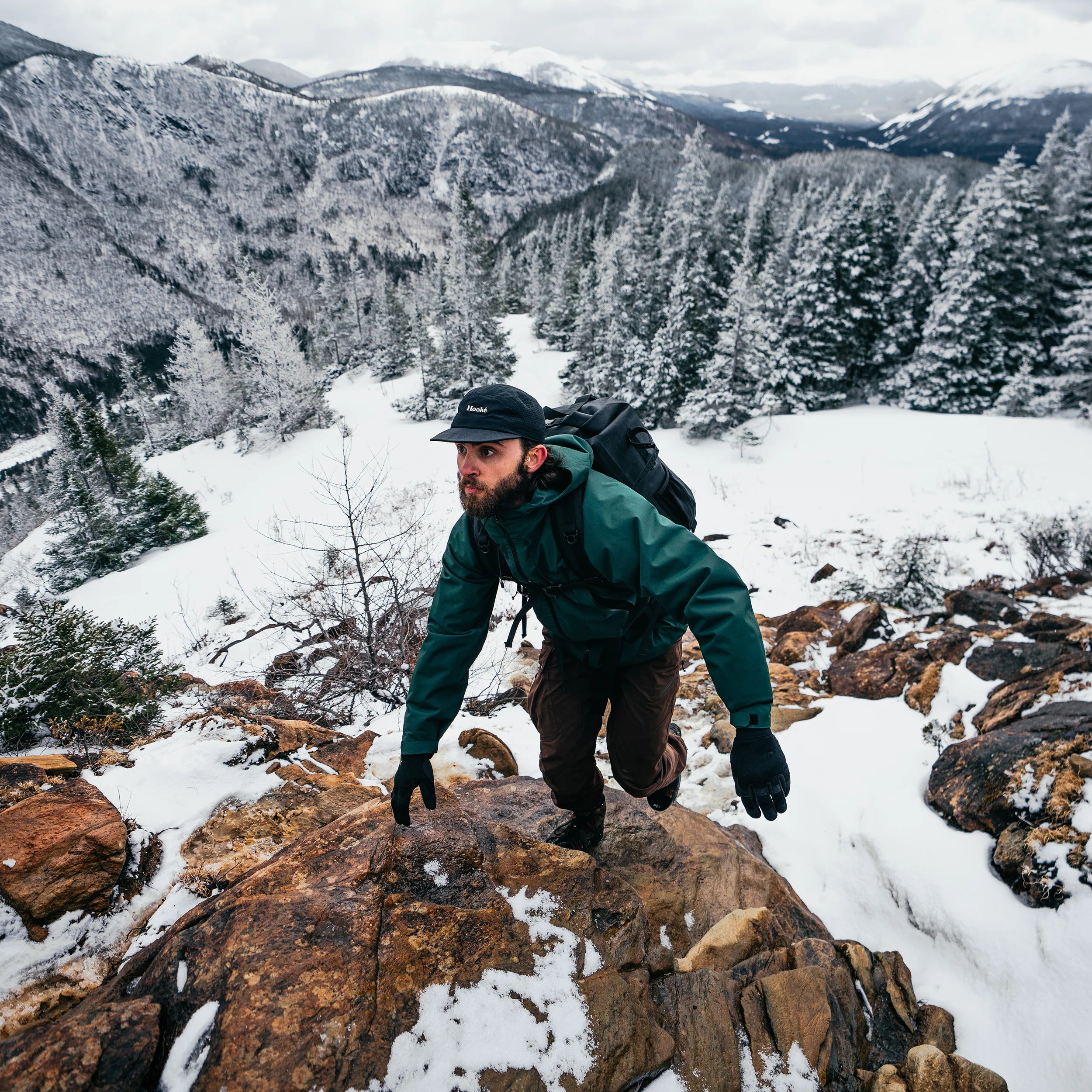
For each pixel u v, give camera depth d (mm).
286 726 3652
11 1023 1817
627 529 1560
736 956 2084
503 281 76625
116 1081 1298
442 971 1592
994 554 10719
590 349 40125
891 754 3344
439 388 41312
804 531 15180
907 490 19016
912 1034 1988
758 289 28219
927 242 33969
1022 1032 1935
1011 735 2814
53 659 4305
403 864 1915
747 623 1436
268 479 33844
